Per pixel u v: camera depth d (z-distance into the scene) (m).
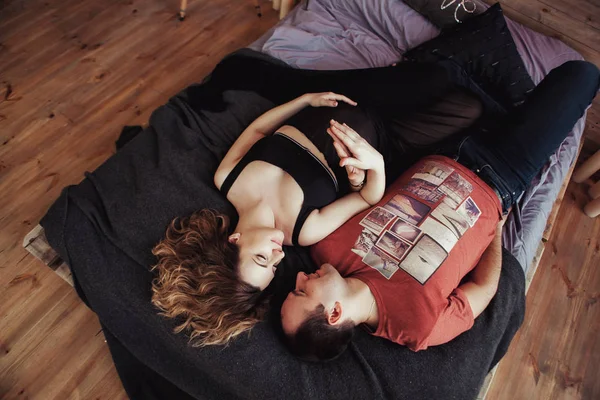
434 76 1.21
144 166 1.18
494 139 1.16
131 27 2.03
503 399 1.31
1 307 1.32
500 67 1.36
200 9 2.13
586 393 1.33
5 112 1.71
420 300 0.91
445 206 1.01
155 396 1.10
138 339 1.07
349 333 0.92
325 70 1.41
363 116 1.16
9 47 1.90
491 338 1.01
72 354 1.26
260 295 0.97
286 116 1.17
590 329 1.44
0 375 1.22
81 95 1.79
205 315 0.92
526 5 1.57
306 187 1.03
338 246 1.02
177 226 1.07
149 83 1.85
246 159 1.09
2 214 1.48
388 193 1.09
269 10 2.16
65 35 1.96
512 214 1.23
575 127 1.41
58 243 1.08
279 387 0.94
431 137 1.21
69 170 1.59
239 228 1.02
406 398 0.93
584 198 1.72
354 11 1.62
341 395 0.94
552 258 1.58
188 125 1.29
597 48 1.51
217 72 1.44
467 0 1.46
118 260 1.05
